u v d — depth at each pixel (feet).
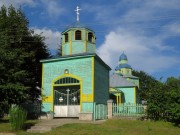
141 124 78.02
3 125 76.13
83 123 77.05
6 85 86.17
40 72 119.14
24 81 96.48
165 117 84.74
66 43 103.35
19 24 112.47
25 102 99.14
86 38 102.58
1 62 87.92
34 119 92.73
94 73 93.86
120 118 89.30
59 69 97.55
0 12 113.80
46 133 68.23
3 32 99.19
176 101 79.25
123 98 155.84
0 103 86.94
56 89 97.71
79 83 93.81
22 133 68.18
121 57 222.28
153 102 85.05
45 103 97.25
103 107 95.45
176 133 69.41
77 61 95.45
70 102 95.09
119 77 162.40
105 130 68.64
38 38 118.21
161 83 87.76
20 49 106.32
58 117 95.61
